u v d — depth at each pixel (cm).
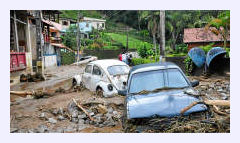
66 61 2875
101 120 612
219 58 1171
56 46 2731
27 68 1468
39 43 1448
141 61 1912
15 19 1405
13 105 803
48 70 1925
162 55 1159
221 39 1502
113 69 890
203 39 1702
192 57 1230
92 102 745
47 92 955
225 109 548
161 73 548
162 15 1142
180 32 1714
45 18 2423
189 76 1251
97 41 2939
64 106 755
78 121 625
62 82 1298
